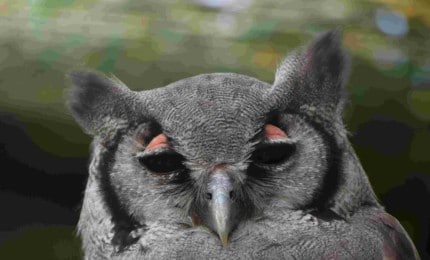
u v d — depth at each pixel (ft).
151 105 11.18
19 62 12.66
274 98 11.15
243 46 12.59
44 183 12.85
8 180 12.85
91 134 11.25
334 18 12.75
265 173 11.18
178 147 11.14
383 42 12.82
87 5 12.75
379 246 11.23
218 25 12.67
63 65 12.63
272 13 12.70
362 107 12.76
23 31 12.67
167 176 11.19
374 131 12.79
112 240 11.26
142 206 11.23
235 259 11.21
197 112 11.13
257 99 11.15
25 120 12.68
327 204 11.21
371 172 12.85
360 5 12.79
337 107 11.21
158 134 11.17
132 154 11.21
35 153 12.80
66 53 12.64
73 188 12.88
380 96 12.76
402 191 12.84
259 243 11.21
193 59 12.54
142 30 12.64
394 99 12.76
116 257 11.25
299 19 12.66
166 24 12.67
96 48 12.56
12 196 12.87
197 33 12.63
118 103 11.21
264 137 11.12
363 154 12.82
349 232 11.21
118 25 12.68
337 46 11.27
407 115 12.78
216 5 12.71
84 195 11.43
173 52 12.60
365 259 11.20
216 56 12.60
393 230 11.30
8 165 12.81
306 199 11.21
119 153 11.23
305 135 11.17
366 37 12.78
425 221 12.89
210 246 11.22
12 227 12.90
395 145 12.82
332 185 11.21
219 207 11.08
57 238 12.88
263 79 12.50
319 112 11.18
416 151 12.81
